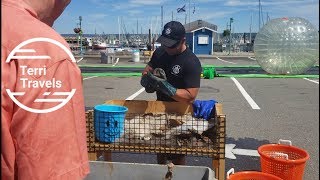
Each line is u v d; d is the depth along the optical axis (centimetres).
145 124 329
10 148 91
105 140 309
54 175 94
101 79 1512
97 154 318
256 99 1000
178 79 369
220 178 301
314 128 676
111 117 305
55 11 112
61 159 96
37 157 92
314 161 495
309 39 1233
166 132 317
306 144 575
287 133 641
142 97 1048
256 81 1428
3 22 93
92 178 251
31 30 94
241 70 1872
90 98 1028
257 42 1311
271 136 623
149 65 396
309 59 1256
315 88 1224
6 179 92
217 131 296
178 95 358
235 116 777
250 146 566
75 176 99
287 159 352
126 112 342
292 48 1245
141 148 304
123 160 509
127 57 3272
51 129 93
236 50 4762
